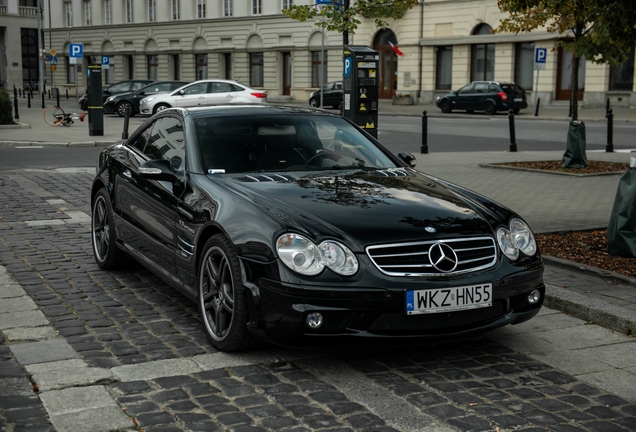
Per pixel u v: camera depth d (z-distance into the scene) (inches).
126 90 1317.7
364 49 553.3
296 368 174.9
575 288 239.8
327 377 169.8
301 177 205.2
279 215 176.4
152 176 211.3
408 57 1711.4
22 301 224.5
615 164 572.1
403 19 1704.0
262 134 223.8
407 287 166.6
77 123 1053.8
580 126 550.6
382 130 970.7
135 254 237.6
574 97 593.3
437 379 169.9
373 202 187.5
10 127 926.4
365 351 187.0
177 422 145.4
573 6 394.6
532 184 476.7
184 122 226.4
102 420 145.0
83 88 2378.2
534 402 158.6
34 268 266.1
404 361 181.2
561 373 175.5
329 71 1808.6
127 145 260.2
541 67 1264.8
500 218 190.4
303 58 1846.7
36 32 2910.9
